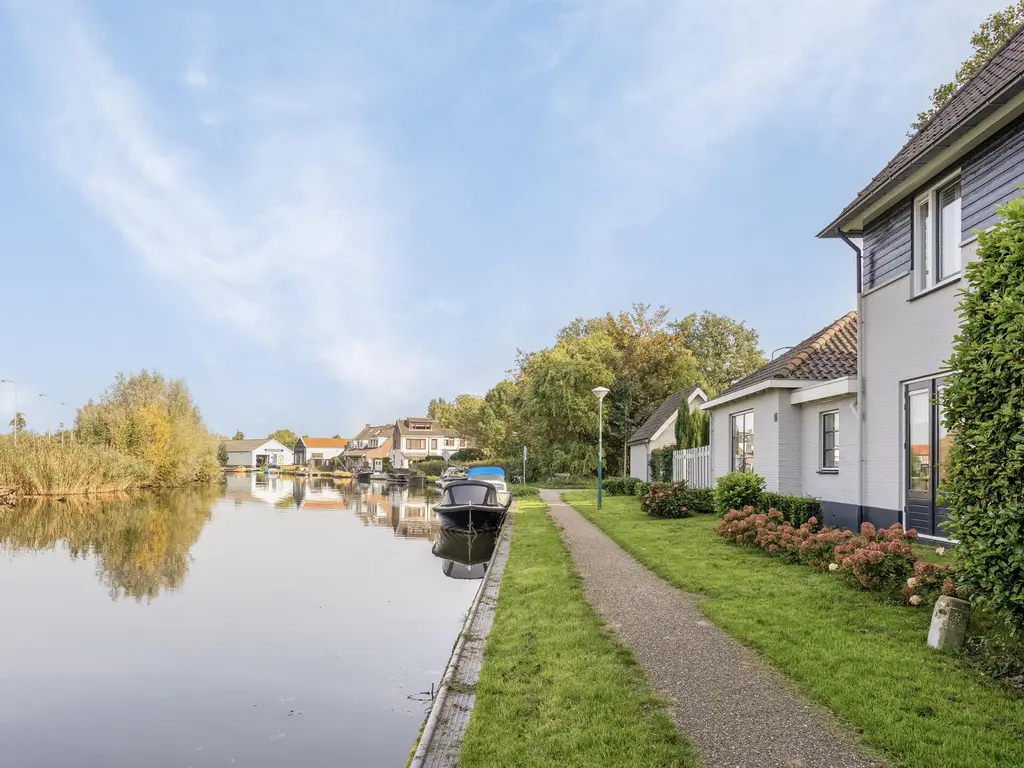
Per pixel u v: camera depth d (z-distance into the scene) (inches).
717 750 166.9
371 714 273.6
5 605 460.1
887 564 297.3
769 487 612.7
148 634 387.5
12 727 264.7
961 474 226.4
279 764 231.9
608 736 177.3
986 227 365.7
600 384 1696.6
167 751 243.1
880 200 457.4
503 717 195.5
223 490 1812.3
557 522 709.3
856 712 180.5
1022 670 201.2
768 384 580.4
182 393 2119.8
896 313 454.0
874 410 478.3
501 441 2345.0
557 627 285.4
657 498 678.5
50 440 1441.9
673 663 232.1
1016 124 343.9
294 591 500.7
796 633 251.8
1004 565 202.7
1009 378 207.0
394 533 870.4
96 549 717.9
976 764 152.3
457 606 451.8
